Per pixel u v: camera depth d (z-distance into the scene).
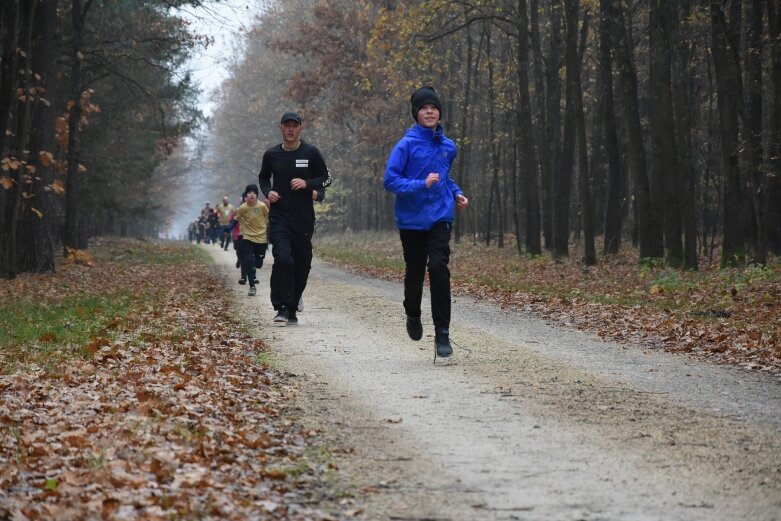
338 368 8.36
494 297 17.39
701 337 10.88
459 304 15.75
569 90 28.45
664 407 6.49
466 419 6.09
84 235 39.34
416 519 4.05
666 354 9.48
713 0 21.83
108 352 9.24
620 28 25.25
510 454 5.16
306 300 16.02
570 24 25.95
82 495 4.27
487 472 4.79
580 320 12.95
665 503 4.21
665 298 16.72
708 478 4.62
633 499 4.28
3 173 22.47
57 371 8.30
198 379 7.67
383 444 5.45
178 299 16.36
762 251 20.84
